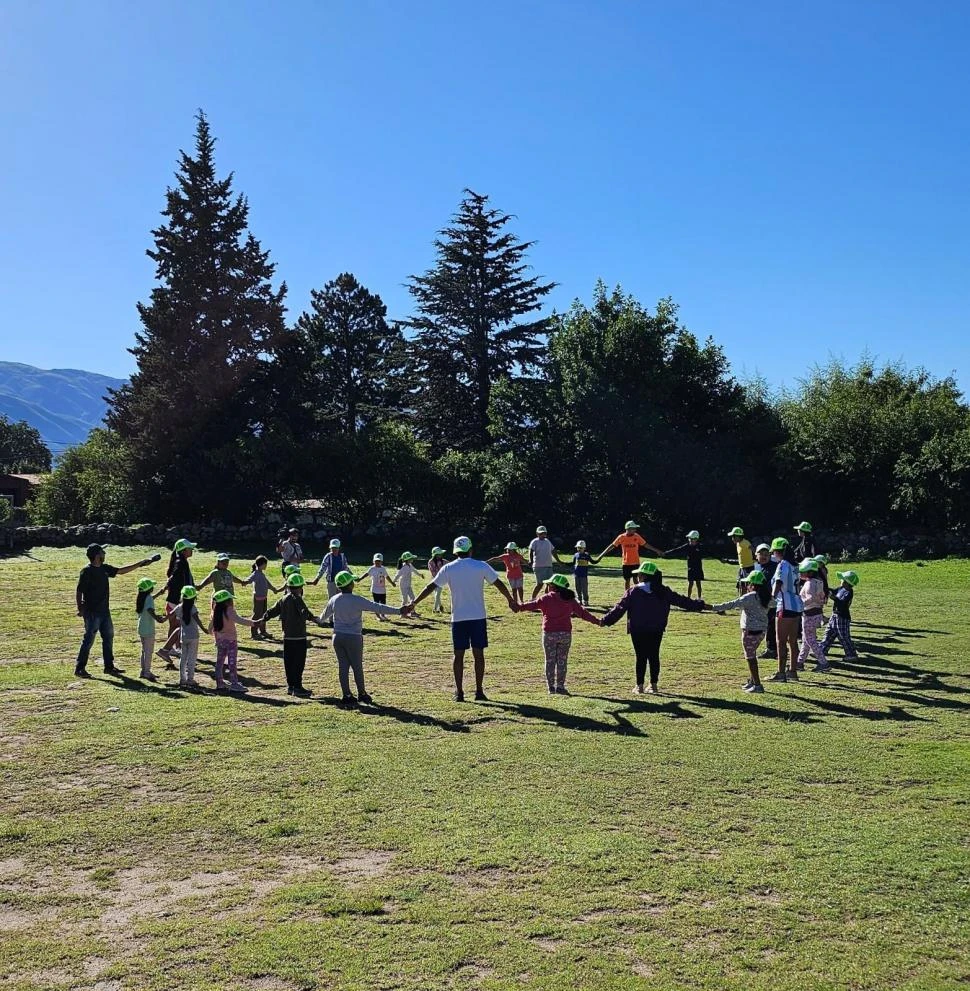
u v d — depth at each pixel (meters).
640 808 7.25
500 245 54.72
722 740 9.23
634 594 11.59
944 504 33.50
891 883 5.85
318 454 40.81
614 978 4.70
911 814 7.15
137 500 41.91
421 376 55.47
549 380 43.56
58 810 7.31
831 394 41.16
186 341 42.84
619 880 5.91
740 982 4.66
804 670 13.30
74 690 11.82
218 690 11.86
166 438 41.78
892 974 4.75
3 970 4.81
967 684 12.20
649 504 39.69
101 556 13.07
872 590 23.83
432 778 8.00
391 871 6.09
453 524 41.34
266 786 7.83
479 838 6.61
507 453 40.38
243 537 40.03
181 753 8.81
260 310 42.97
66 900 5.70
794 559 17.47
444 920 5.36
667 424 39.50
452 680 12.64
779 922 5.33
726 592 23.55
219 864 6.25
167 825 6.95
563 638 11.61
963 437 33.47
